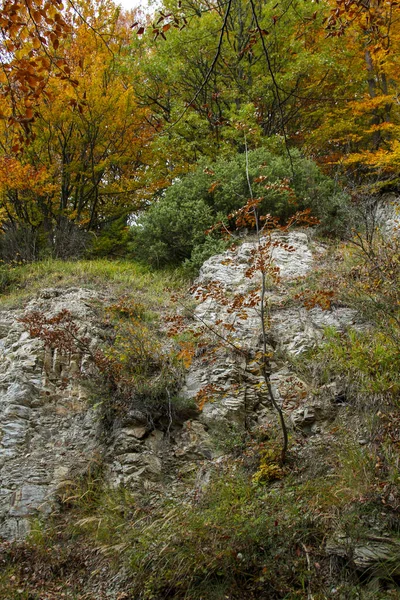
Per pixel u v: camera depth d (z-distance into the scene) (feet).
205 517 17.40
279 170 40.11
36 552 18.37
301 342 25.18
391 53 39.37
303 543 15.99
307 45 46.32
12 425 22.97
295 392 22.52
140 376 24.13
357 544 15.33
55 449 22.45
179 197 41.52
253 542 16.25
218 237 39.09
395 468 16.92
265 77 44.24
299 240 35.83
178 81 47.24
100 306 31.01
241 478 19.33
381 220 34.32
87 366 25.66
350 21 18.93
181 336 26.55
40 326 25.89
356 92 48.75
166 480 20.83
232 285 31.71
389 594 14.34
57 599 16.56
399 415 19.26
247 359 24.68
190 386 24.30
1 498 20.43
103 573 17.25
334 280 28.71
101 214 49.85
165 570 16.24
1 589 16.98
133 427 22.59
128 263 40.98
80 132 42.75
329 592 14.78
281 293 29.81
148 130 45.91
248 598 15.23
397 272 25.88
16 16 13.66
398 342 21.47
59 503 20.45
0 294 35.81
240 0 43.68
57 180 42.96
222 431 22.08
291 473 19.10
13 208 44.32
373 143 49.78
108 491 20.25
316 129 47.29
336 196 39.68
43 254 42.16
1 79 14.56
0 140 38.04
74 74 37.14
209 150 45.78
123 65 45.44
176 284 36.58
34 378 25.00
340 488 17.10
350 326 25.26
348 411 21.12
